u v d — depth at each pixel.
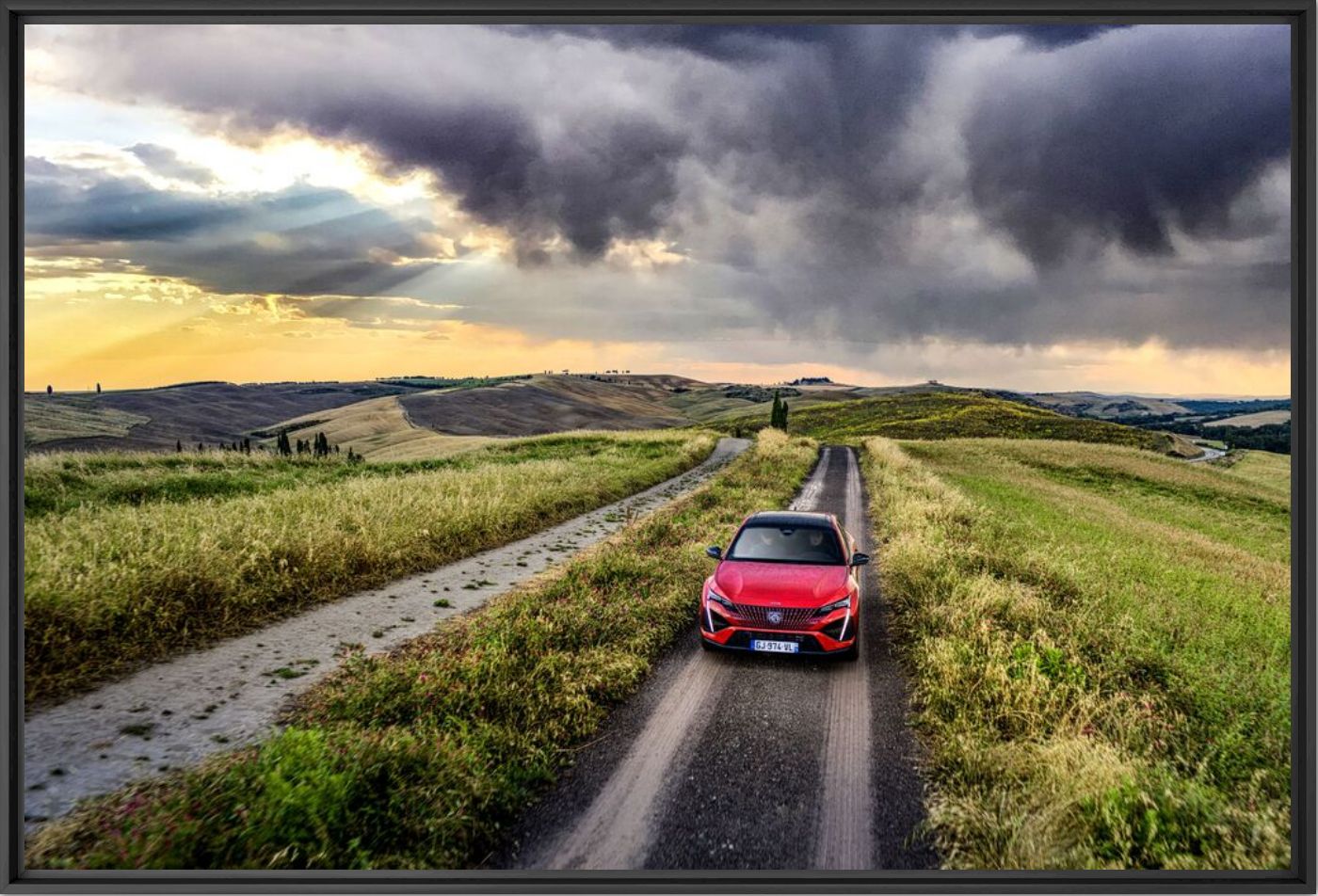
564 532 15.02
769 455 36.47
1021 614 7.98
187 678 6.13
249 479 18.39
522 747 5.04
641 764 5.14
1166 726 5.48
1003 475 35.31
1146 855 4.12
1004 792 4.62
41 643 6.06
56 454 18.88
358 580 9.69
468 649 6.71
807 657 7.53
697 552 11.43
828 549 8.28
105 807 4.11
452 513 13.30
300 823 3.85
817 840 4.28
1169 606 9.69
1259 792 4.78
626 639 7.42
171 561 7.88
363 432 179.25
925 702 6.06
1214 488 37.44
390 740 4.66
